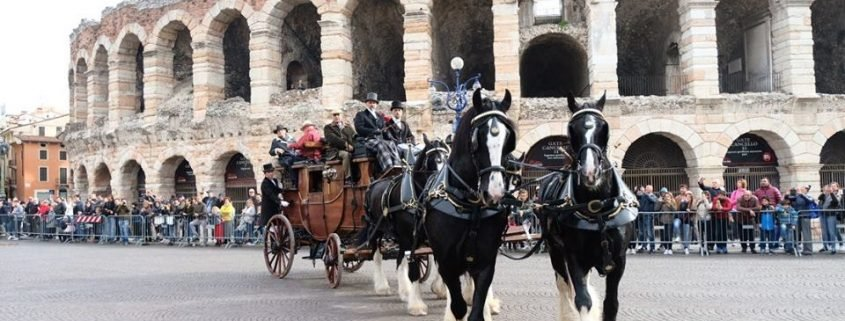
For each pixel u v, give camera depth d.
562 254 9.85
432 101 31.59
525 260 21.59
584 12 33.56
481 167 8.20
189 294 14.53
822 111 31.31
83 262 22.77
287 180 17.38
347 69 33.81
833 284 14.68
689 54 31.52
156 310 12.49
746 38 35.19
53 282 17.08
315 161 16.11
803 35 31.17
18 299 14.25
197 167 37.12
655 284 15.12
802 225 21.75
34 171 88.94
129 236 33.06
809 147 31.16
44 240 37.22
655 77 37.38
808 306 11.95
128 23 40.41
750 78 34.78
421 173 10.80
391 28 39.03
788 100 31.00
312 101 33.97
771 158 32.50
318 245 16.47
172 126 37.84
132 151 39.88
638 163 33.16
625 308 12.05
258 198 29.75
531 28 33.03
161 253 26.48
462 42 40.28
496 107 8.50
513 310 11.97
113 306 13.07
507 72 31.48
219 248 28.70
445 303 13.10
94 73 44.31
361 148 14.23
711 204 22.75
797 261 19.66
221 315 11.89
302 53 40.28
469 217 8.80
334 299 13.62
